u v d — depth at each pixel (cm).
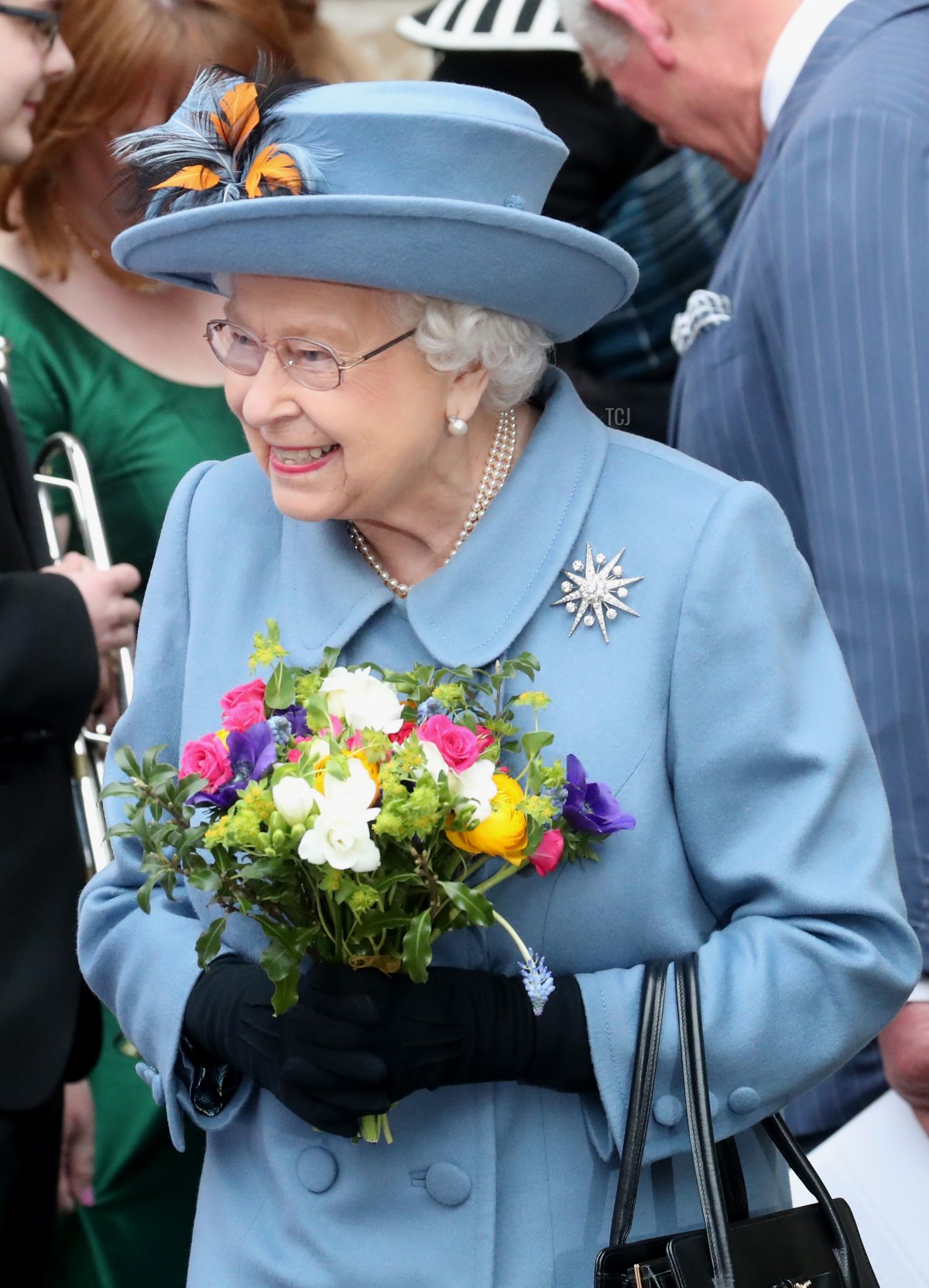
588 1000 642
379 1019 609
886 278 844
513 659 649
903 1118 851
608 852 654
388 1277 662
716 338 948
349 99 606
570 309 642
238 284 621
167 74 1063
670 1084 648
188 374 1173
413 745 553
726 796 659
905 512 838
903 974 664
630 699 656
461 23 1418
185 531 759
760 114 973
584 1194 670
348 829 534
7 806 950
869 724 844
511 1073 635
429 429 641
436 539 691
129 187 640
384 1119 647
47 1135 991
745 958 651
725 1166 664
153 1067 747
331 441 629
